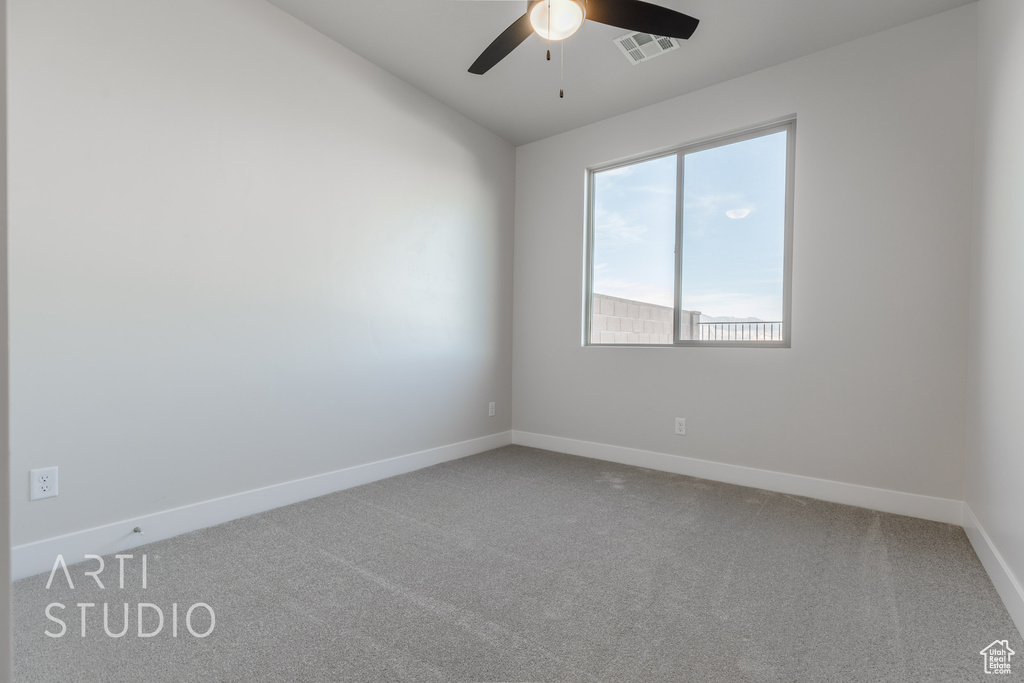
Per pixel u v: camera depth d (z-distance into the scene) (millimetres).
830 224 2686
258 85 2408
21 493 1734
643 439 3389
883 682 1236
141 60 2010
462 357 3629
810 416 2748
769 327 2992
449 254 3502
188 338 2166
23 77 1724
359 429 2908
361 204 2898
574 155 3779
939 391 2396
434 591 1670
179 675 1234
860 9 2387
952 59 2367
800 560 1932
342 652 1333
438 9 2477
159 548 1991
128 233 1981
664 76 3018
